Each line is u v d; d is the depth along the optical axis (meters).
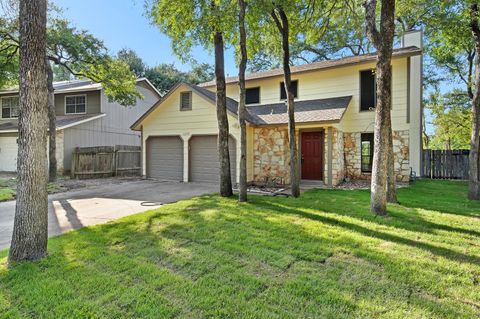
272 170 11.03
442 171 12.82
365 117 11.38
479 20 7.16
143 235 4.60
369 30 5.88
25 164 3.68
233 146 10.90
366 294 2.74
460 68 17.38
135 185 11.18
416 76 11.60
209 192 9.14
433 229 4.71
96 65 12.85
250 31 7.70
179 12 6.53
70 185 11.19
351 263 3.44
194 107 11.80
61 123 15.00
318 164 11.10
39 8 3.73
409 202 6.87
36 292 2.88
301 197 7.73
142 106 20.05
